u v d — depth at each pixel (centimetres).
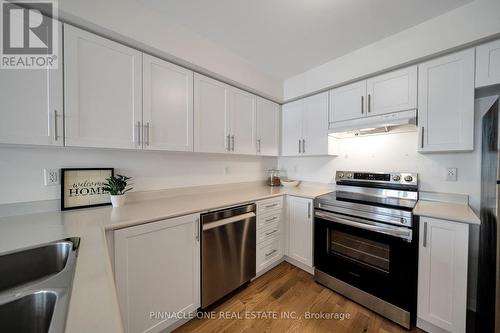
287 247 228
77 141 119
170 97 160
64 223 111
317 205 196
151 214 130
